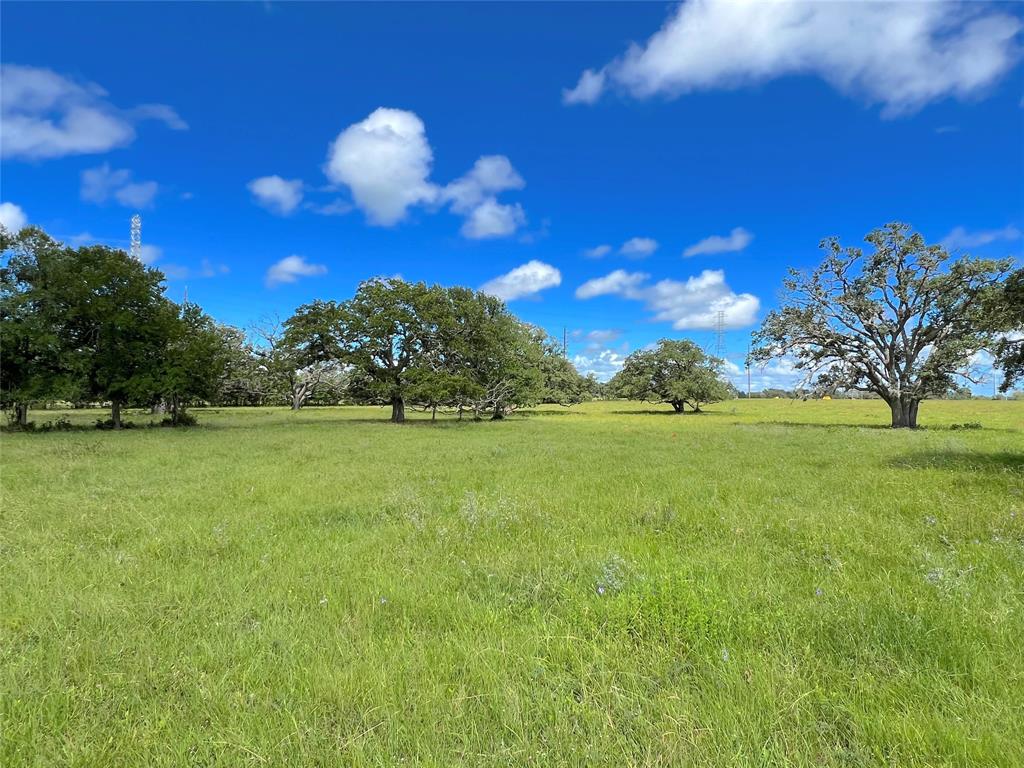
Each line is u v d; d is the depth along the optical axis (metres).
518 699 3.08
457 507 8.86
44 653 3.75
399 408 39.66
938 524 6.98
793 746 2.71
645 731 2.81
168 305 32.34
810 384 35.31
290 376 58.12
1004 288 16.75
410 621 4.28
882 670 3.37
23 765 2.64
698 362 61.56
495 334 41.03
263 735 2.81
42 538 6.85
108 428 30.20
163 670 3.50
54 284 27.53
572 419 45.75
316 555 6.14
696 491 10.00
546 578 5.20
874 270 33.25
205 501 9.41
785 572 5.29
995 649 3.54
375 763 2.60
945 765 2.50
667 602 4.14
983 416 46.06
